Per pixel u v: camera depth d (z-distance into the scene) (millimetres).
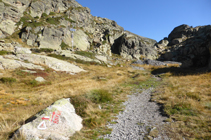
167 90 11133
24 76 16781
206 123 4887
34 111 6688
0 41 30484
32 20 44156
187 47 59656
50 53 35688
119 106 8133
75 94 9398
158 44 91125
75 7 71312
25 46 35500
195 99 7961
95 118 5867
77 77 22078
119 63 48688
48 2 57781
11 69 17516
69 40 49219
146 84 16438
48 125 4367
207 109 6367
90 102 7664
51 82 17391
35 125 4223
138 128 5016
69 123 4738
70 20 56031
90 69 30625
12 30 38656
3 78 14266
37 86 15453
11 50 26312
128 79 21266
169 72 26781
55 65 23500
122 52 67938
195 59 31266
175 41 86188
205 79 13891
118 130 4941
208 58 28000
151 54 74750
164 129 4758
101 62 40062
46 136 3955
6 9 38750
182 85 12578
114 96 10609
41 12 51250
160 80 19547
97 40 62500
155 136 4285
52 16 53250
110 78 22359
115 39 73375
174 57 65812
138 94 11430
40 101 9305
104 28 76812
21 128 3980
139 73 29250
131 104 8578
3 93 11336
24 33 38719
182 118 5512
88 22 71125
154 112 6801
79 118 5812
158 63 48938
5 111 7129
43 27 42562
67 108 5871
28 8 47750
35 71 19078
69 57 35062
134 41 69438
